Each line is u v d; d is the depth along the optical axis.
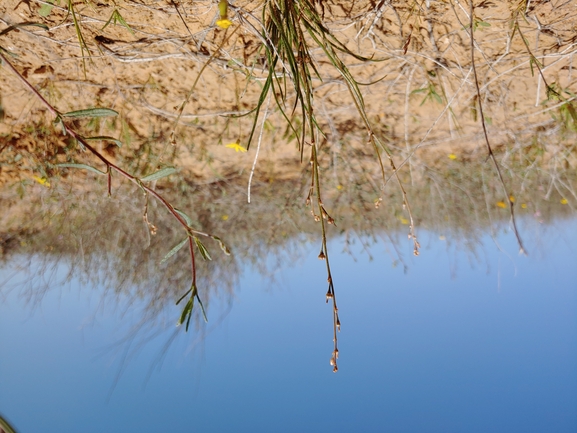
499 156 2.90
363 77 2.26
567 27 1.87
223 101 2.33
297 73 1.25
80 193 2.71
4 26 1.75
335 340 1.10
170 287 3.06
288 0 1.31
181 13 1.79
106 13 1.77
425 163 2.98
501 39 1.95
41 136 2.35
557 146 2.76
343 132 2.75
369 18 1.85
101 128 2.39
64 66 2.06
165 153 2.60
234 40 1.91
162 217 2.96
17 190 2.59
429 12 1.85
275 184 3.01
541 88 2.32
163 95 2.28
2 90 2.12
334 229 3.23
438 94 2.29
